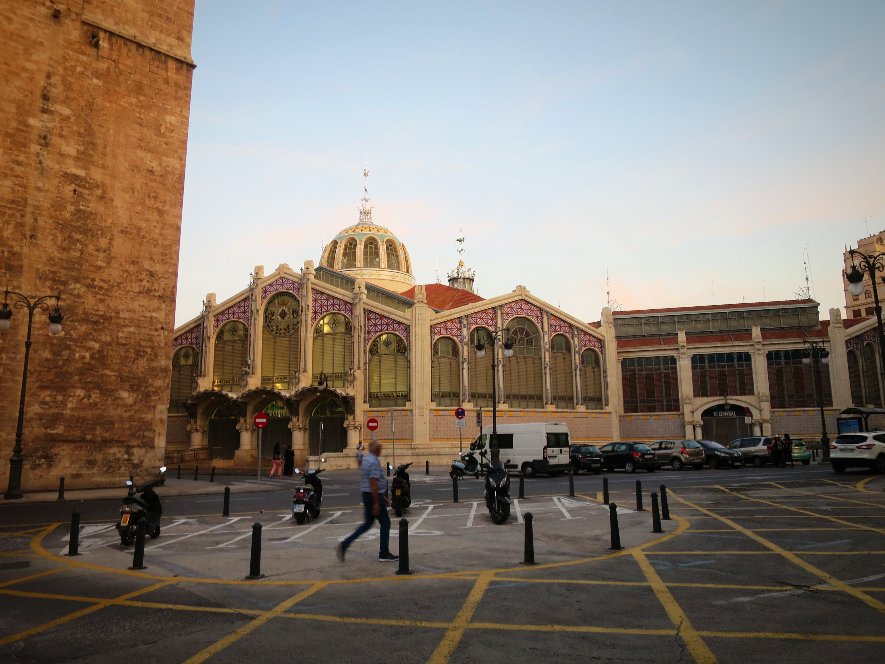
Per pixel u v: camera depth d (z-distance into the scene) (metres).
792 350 52.19
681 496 19.61
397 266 61.53
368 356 44.84
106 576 9.41
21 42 23.89
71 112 25.03
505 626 6.77
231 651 6.06
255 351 47.84
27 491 22.78
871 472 27.36
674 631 6.52
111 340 25.42
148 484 13.09
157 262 27.05
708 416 53.69
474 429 44.31
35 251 23.64
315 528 14.36
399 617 7.14
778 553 10.40
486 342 46.31
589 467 32.72
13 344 22.89
